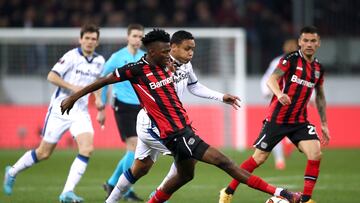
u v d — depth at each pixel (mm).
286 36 74312
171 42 27109
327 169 48688
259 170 48688
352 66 74438
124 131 34125
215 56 69375
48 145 33250
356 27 75875
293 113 29516
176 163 25531
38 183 40531
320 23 75625
